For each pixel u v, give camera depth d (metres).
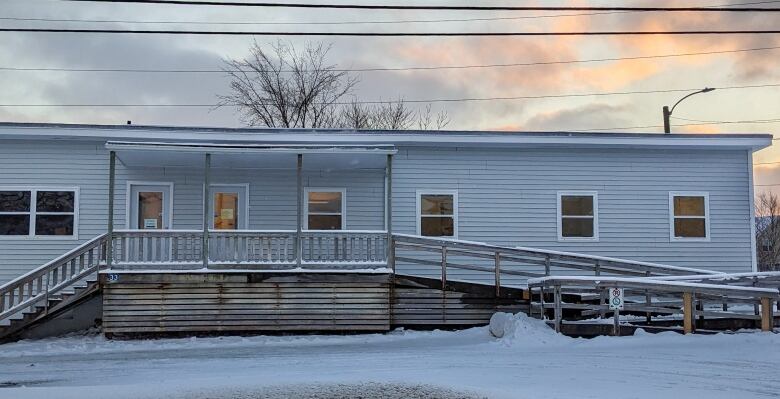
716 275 15.07
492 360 11.37
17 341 14.86
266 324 15.13
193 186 17.61
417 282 15.84
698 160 18.81
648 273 16.50
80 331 16.11
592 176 18.50
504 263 18.05
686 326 13.15
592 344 12.57
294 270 15.24
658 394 8.60
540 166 18.42
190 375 10.45
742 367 10.31
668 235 18.56
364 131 17.55
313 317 15.26
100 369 11.16
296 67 43.75
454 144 17.98
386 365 11.13
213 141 17.08
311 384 9.32
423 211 18.00
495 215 18.17
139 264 14.88
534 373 10.13
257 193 17.81
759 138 18.42
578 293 15.12
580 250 18.30
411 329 15.80
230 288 15.14
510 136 17.94
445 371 10.41
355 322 15.35
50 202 17.14
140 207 17.42
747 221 18.78
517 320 13.81
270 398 8.54
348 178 18.05
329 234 15.55
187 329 14.88
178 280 14.91
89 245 14.99
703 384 9.20
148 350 13.30
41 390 9.12
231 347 13.60
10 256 16.94
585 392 8.73
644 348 12.05
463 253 16.09
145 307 14.83
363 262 15.59
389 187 15.65
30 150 17.16
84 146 17.27
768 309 13.27
